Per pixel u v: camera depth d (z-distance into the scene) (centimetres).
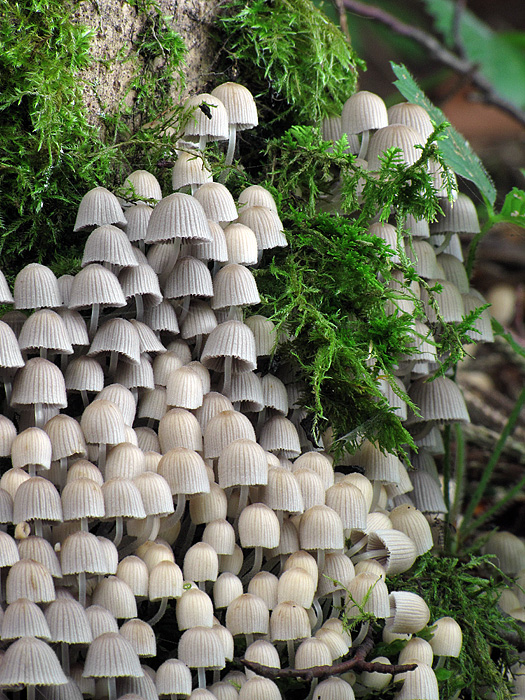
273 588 54
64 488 52
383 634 55
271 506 54
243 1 60
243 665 53
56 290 54
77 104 57
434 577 58
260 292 58
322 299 57
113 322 54
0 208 56
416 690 54
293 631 53
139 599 54
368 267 57
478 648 57
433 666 56
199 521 54
